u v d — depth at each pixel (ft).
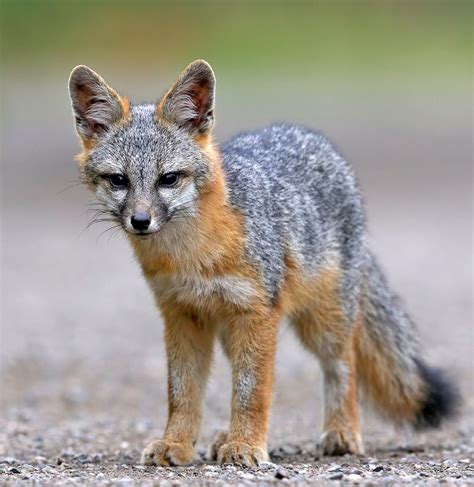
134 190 39.09
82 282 98.43
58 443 47.11
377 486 32.17
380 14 251.60
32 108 192.85
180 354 41.16
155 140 39.75
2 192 139.64
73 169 149.48
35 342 74.79
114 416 55.72
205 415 55.62
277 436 49.49
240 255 39.60
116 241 120.67
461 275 95.04
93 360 69.72
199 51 229.45
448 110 186.80
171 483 32.86
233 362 40.29
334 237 45.44
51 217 129.18
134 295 93.15
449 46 233.35
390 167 150.92
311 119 176.65
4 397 60.23
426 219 122.62
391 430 52.16
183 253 39.40
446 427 49.08
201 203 39.34
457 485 32.19
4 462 39.58
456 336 73.61
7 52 227.61
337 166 46.80
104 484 32.76
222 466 38.22
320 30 241.96
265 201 41.65
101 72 215.72
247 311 39.88
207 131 40.40
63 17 244.63
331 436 44.11
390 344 47.44
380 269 48.67
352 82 208.54
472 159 155.84
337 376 44.75
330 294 44.68
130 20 244.63
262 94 196.85
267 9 252.62
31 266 105.19
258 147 44.88
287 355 71.36
